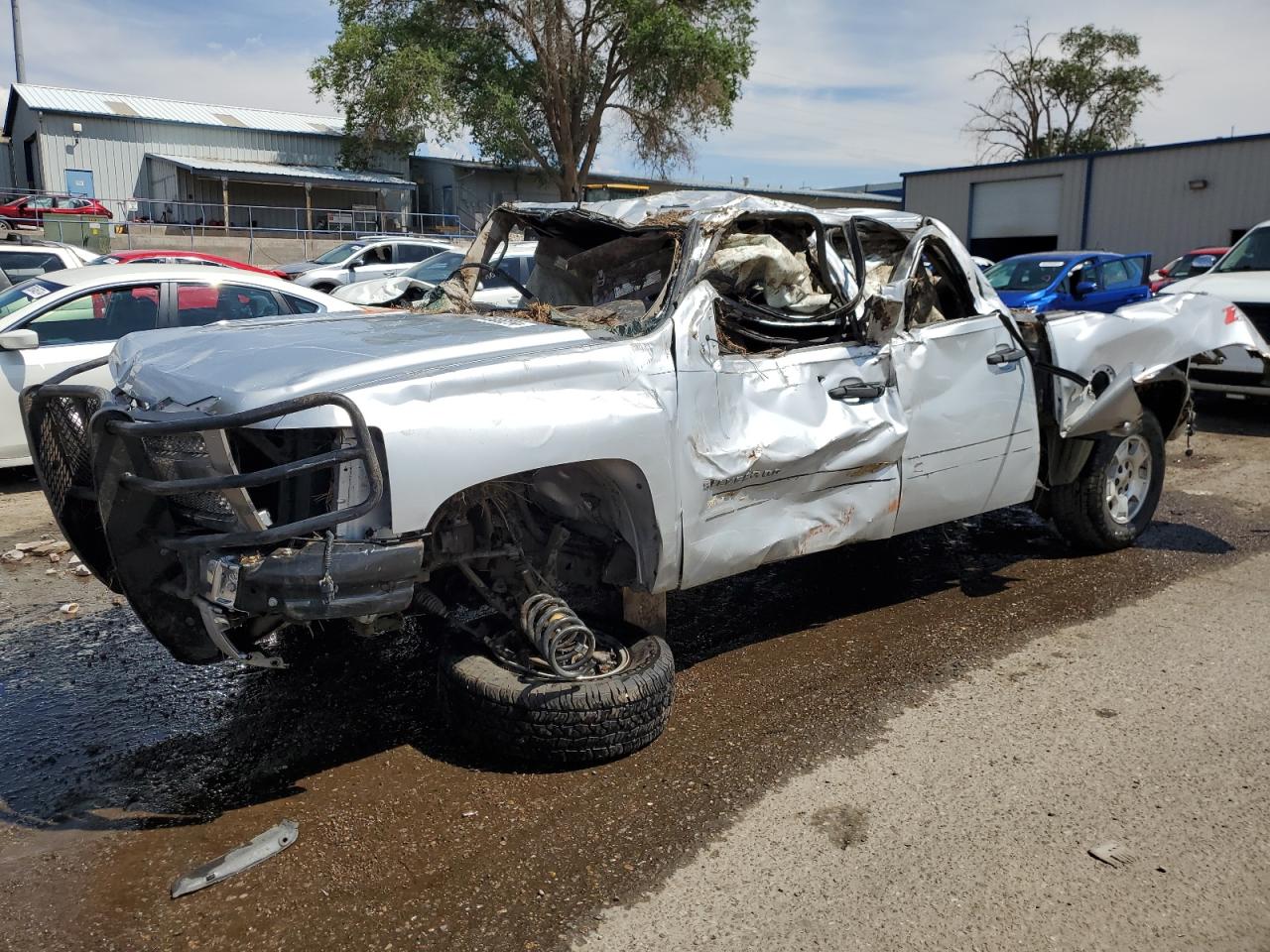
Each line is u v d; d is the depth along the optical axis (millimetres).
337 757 3695
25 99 36469
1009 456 4957
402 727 3928
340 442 3039
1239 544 6195
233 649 3189
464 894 2854
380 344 3486
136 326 7609
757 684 4262
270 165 39469
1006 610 5125
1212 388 9414
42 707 4145
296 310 8039
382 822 3232
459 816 3262
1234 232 28141
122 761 3689
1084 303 14367
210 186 37688
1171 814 3240
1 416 7164
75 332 7461
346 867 2990
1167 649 4590
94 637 4910
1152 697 4090
